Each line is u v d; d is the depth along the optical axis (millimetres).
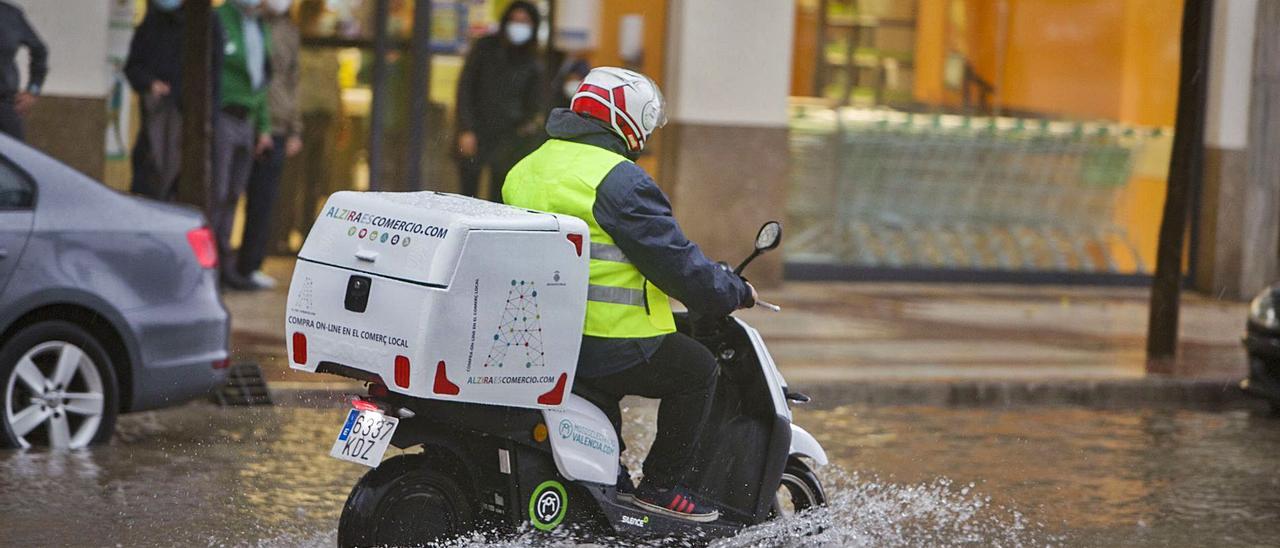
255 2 20078
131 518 10641
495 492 9070
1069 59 25953
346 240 8828
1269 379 16891
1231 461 14508
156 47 19859
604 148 9180
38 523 10359
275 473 12266
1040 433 15609
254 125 20375
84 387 12422
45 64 17922
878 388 16859
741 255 23406
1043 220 26078
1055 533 11438
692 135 22969
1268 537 11555
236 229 22516
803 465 10453
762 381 9883
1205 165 25859
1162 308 19359
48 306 12086
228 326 12969
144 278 12391
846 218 25156
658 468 9539
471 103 23031
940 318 22109
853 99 24984
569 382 8891
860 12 24844
